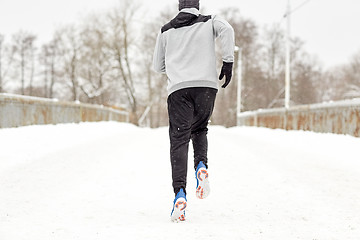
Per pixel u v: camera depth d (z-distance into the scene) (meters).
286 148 9.04
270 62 60.84
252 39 57.59
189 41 3.40
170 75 3.40
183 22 3.46
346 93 62.41
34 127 10.46
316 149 8.42
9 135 8.32
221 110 61.62
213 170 6.10
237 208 3.73
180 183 3.19
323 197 4.16
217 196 4.29
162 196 4.25
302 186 4.76
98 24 45.25
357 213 3.48
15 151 6.67
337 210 3.60
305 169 5.96
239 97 33.09
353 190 4.45
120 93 48.78
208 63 3.36
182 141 3.28
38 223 3.04
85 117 17.31
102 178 5.25
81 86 47.38
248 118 25.34
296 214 3.47
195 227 2.98
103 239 2.63
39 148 7.34
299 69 62.28
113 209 3.62
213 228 2.96
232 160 7.22
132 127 21.44
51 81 59.03
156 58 3.63
